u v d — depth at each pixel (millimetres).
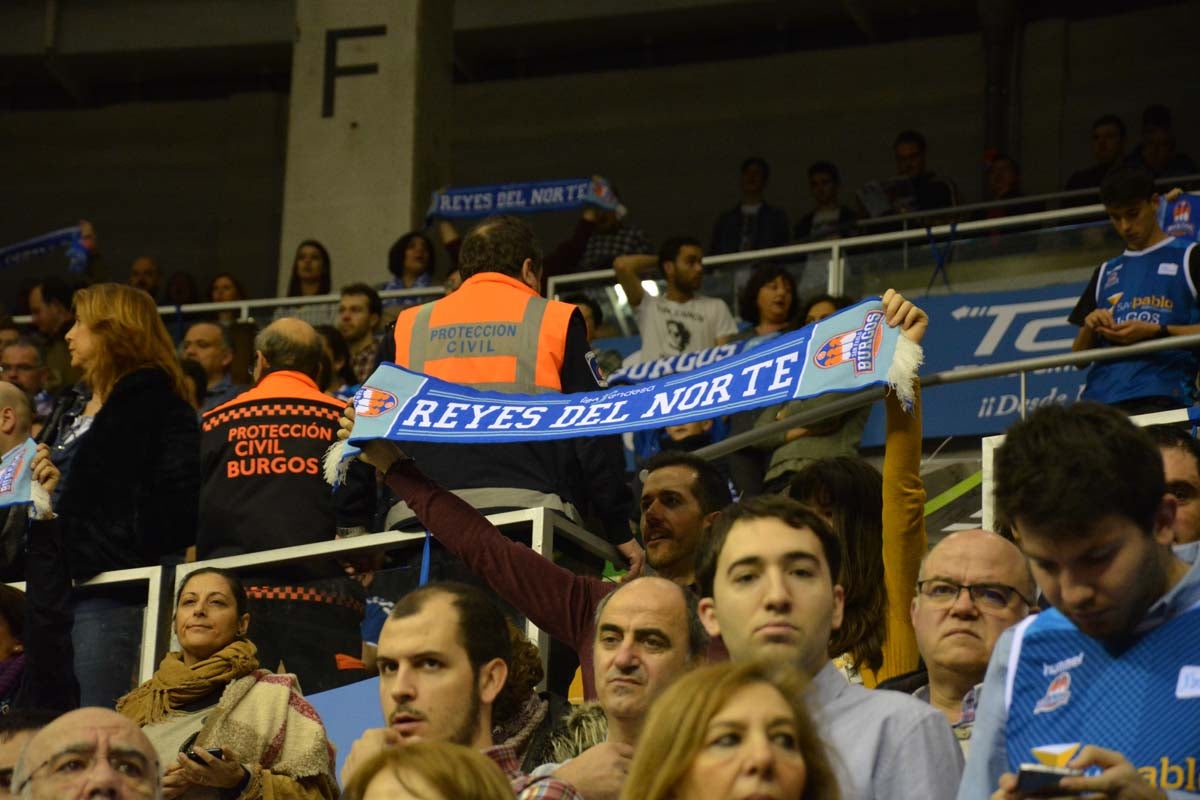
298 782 7223
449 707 5738
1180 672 4184
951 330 12883
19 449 8234
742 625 4945
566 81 22938
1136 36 20438
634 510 9945
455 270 14703
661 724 4070
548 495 7676
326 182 17781
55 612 7902
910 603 6246
